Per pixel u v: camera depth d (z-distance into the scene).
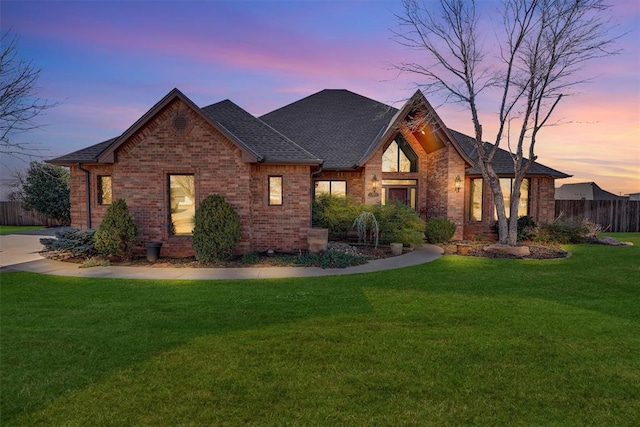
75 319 6.23
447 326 5.96
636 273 10.32
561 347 5.12
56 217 26.56
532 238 17.59
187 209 13.09
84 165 14.16
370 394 3.89
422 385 4.08
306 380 4.18
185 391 3.94
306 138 18.81
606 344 5.23
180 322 6.09
